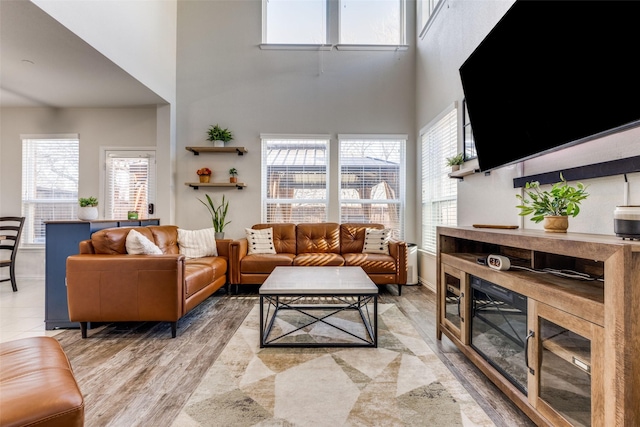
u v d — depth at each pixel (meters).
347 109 4.53
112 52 3.14
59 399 0.89
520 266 1.66
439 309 2.25
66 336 2.38
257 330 2.48
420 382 1.70
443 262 2.20
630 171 1.34
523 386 1.40
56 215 4.55
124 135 4.56
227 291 3.77
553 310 1.19
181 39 4.51
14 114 4.53
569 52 1.45
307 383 1.69
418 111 4.40
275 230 4.23
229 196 4.48
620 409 0.91
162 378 1.75
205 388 1.64
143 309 2.33
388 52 4.55
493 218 2.46
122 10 3.28
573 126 1.45
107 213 4.54
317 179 4.57
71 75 3.45
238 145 4.49
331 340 2.25
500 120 2.06
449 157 3.39
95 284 2.32
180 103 4.48
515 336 1.47
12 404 0.84
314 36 4.68
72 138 4.54
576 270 1.57
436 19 3.67
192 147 4.30
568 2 1.44
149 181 4.57
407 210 4.50
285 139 4.52
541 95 1.66
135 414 1.43
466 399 1.54
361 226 4.27
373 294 2.11
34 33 2.66
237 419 1.39
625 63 1.18
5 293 3.66
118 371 1.83
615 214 1.11
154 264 2.34
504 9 2.31
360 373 1.79
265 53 4.53
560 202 1.53
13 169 4.53
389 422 1.37
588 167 1.55
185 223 4.45
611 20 1.23
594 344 1.00
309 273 2.63
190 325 2.61
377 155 4.58
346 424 1.36
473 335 1.84
